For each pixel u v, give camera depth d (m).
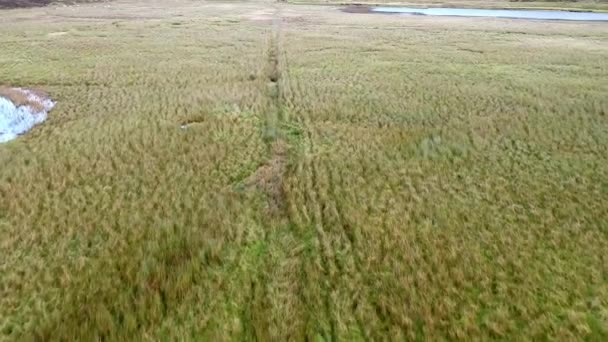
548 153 12.95
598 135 14.23
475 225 9.24
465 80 21.88
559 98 18.50
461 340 6.32
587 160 12.41
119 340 6.33
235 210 9.88
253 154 13.05
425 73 23.39
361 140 14.06
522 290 7.29
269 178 11.46
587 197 10.31
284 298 7.18
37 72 23.36
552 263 7.98
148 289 7.29
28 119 16.36
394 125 15.53
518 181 11.23
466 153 13.00
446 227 9.18
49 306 7.03
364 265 7.99
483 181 11.25
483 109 17.25
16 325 6.67
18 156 12.68
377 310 6.95
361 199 10.39
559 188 10.80
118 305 6.96
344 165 12.24
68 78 22.20
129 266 7.88
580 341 6.32
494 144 13.66
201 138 14.16
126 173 11.73
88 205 10.10
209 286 7.50
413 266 7.89
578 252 8.27
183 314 6.85
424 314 6.77
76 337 6.36
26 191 10.65
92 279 7.61
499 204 10.10
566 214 9.57
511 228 9.09
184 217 9.64
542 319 6.70
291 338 6.34
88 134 14.50
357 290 7.36
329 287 7.44
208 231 9.07
